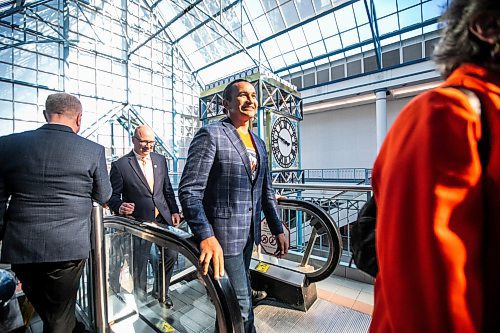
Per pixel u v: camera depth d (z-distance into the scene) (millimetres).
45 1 6164
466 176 345
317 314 1928
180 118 11805
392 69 10172
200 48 11859
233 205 1253
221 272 995
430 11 8719
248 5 10289
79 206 1334
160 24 11141
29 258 1221
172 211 2469
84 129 8336
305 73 12383
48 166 1251
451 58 469
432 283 327
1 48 6324
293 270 2111
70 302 1394
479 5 421
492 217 353
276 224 1576
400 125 438
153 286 2010
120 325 1704
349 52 10883
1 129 6996
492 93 391
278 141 4984
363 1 9031
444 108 376
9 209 1248
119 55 9461
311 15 10008
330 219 1952
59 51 8039
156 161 2441
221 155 1235
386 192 405
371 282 2393
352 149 13227
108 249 1684
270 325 1817
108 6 9234
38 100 7602
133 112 9695
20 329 1472
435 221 333
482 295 337
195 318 1926
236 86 1351
